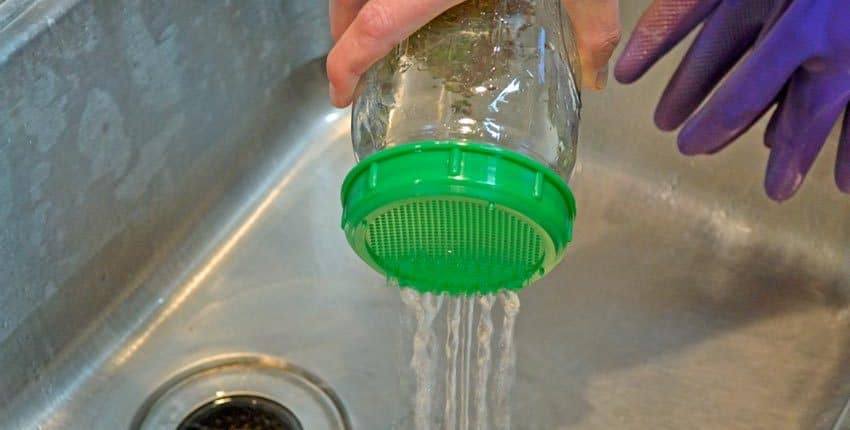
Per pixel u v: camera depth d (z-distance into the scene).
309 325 0.64
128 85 0.57
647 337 0.62
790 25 0.47
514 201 0.38
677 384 0.60
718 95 0.52
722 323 0.63
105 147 0.58
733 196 0.68
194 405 0.60
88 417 0.59
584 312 0.64
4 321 0.55
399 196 0.38
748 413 0.59
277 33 0.68
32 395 0.58
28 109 0.52
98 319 0.62
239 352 0.62
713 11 0.54
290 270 0.67
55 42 0.52
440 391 0.58
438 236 0.41
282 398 0.60
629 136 0.70
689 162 0.69
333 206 0.71
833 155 0.63
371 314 0.64
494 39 0.46
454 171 0.37
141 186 0.62
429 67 0.45
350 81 0.44
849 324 0.63
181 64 0.61
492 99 0.44
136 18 0.56
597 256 0.67
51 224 0.56
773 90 0.50
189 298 0.65
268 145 0.72
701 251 0.68
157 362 0.62
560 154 0.45
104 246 0.60
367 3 0.44
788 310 0.64
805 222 0.66
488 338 0.57
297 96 0.73
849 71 0.47
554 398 0.59
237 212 0.70
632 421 0.58
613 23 0.48
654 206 0.70
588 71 0.50
